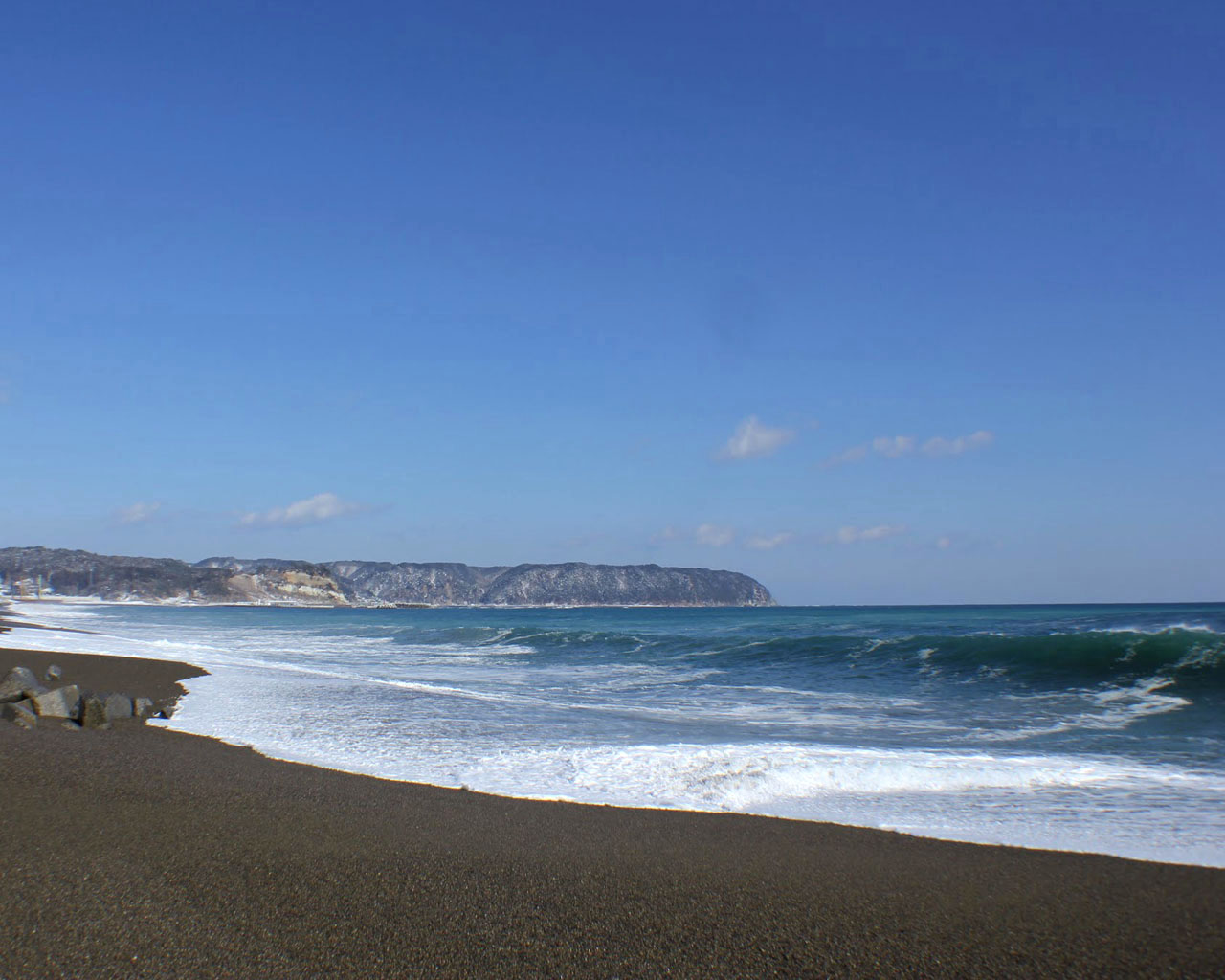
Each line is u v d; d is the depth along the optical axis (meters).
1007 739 14.15
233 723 14.99
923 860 7.07
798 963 4.70
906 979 4.53
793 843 7.60
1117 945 5.10
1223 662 21.22
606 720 15.91
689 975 4.47
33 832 6.57
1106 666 22.30
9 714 13.17
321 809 8.04
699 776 10.65
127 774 9.05
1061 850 7.67
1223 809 9.40
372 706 17.31
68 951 4.43
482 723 15.30
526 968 4.48
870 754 11.89
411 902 5.45
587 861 6.63
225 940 4.68
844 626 50.00
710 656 31.39
